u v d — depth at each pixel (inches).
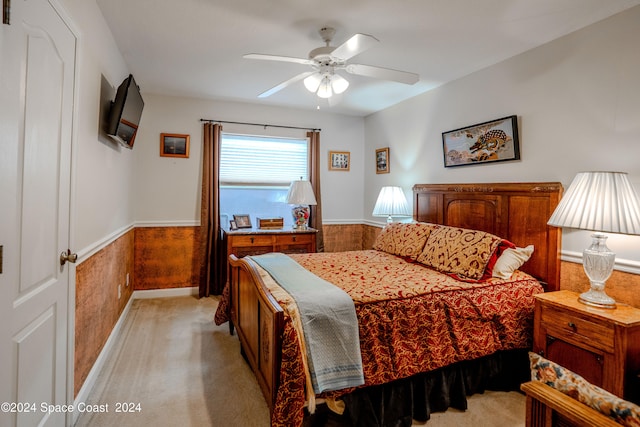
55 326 62.5
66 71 65.4
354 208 198.8
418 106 152.8
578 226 77.2
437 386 81.7
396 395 77.6
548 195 96.2
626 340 66.9
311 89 98.2
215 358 103.6
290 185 175.6
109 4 83.5
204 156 164.6
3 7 43.3
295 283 83.9
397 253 124.3
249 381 91.3
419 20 87.9
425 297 81.5
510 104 110.0
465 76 127.2
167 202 163.6
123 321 128.6
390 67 119.3
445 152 135.7
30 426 53.1
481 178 120.8
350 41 73.7
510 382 90.4
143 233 160.6
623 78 81.9
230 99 166.1
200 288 163.2
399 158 166.7
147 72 129.6
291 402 61.3
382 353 74.8
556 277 95.0
